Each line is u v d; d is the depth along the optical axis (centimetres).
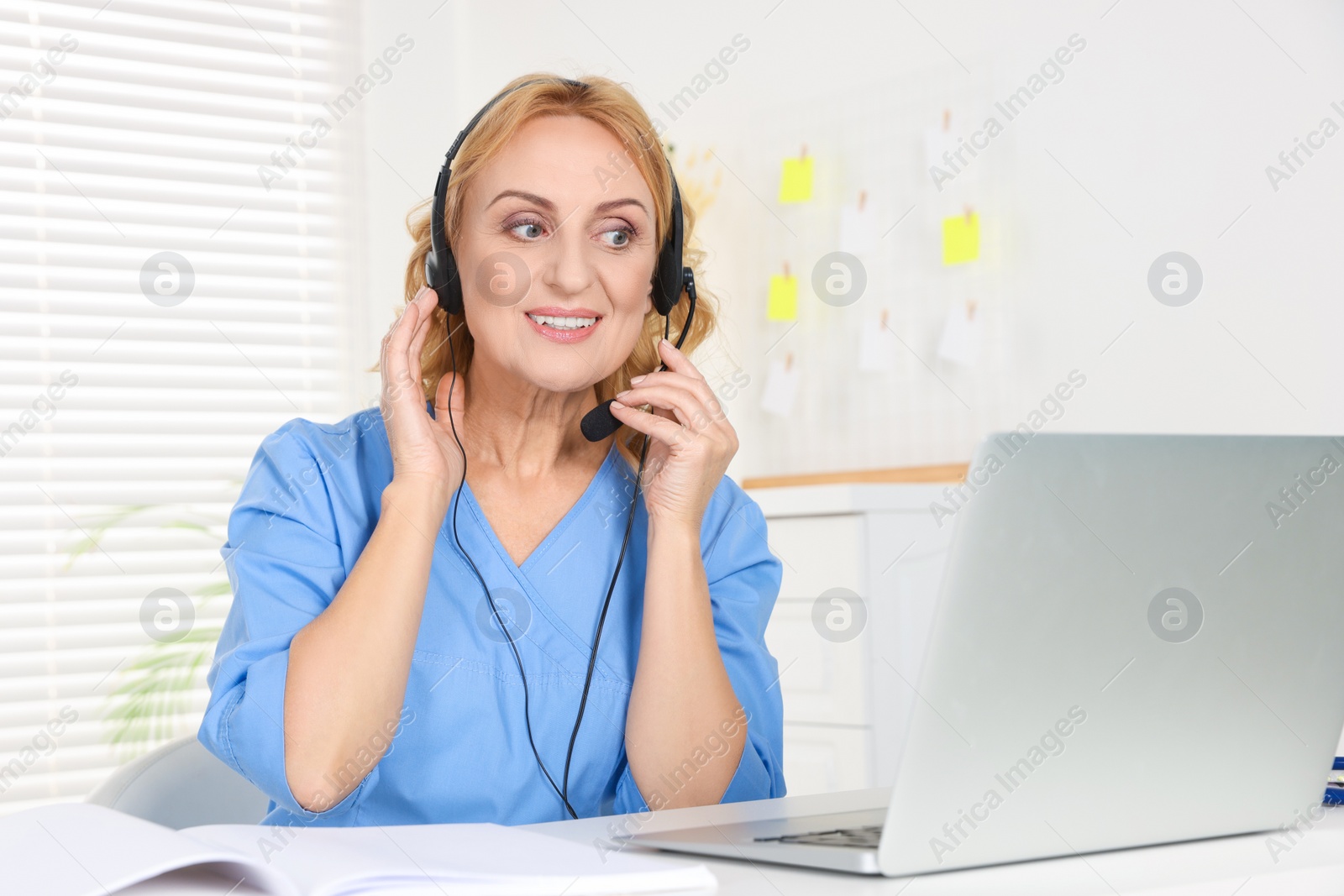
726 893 51
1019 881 53
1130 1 228
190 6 282
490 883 50
